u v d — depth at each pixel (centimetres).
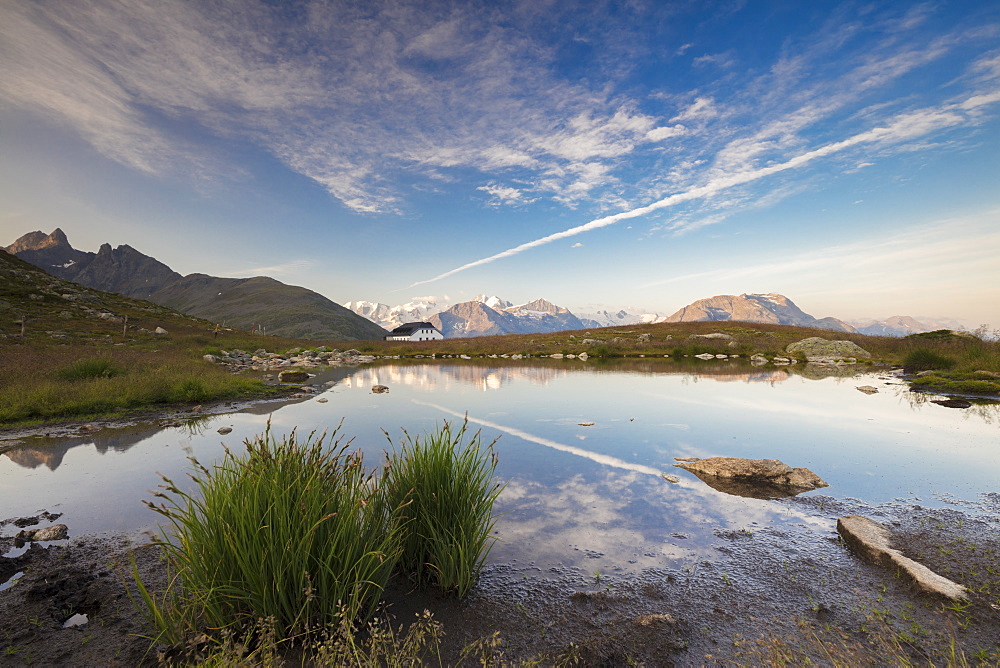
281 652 339
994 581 421
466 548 425
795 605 395
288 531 352
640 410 1370
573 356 4012
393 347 5447
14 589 420
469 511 454
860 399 1558
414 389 1881
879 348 3669
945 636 346
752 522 577
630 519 588
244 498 361
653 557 487
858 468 794
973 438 999
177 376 1716
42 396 1266
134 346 3481
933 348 2658
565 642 347
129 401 1373
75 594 407
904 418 1222
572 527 564
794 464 821
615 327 7450
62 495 659
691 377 2309
